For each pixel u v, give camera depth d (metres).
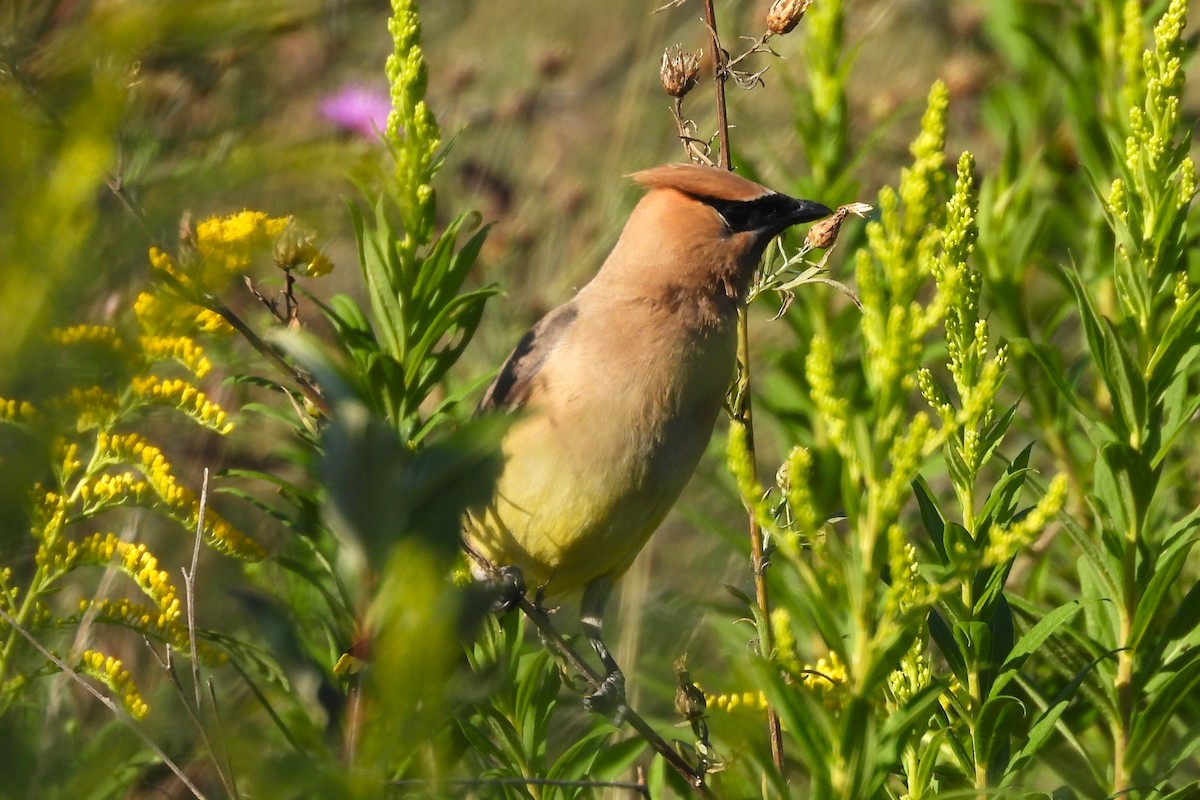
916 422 5.28
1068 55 12.14
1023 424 10.55
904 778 7.20
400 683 3.72
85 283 4.00
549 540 9.89
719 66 9.25
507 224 15.05
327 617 8.45
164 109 7.88
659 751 7.41
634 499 9.88
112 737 6.14
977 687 7.12
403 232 9.67
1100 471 7.71
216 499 10.68
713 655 9.42
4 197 3.90
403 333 8.60
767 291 9.69
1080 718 8.70
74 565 7.04
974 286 7.02
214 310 7.26
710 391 10.02
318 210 5.21
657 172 10.36
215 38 4.22
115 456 7.13
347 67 13.58
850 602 5.48
